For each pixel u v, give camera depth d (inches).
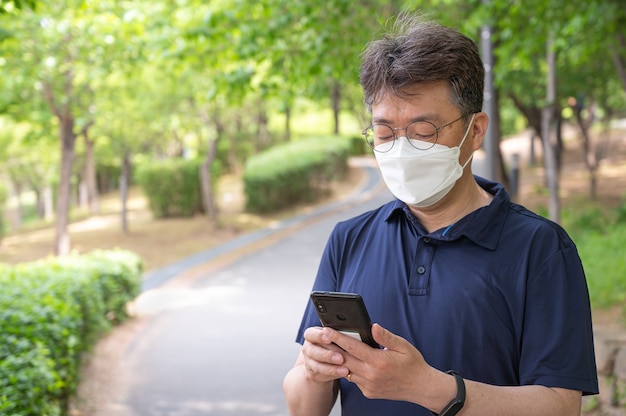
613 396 180.4
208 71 558.9
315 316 72.8
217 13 309.0
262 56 324.8
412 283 65.6
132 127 797.2
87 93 596.4
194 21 369.7
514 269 62.7
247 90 333.1
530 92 624.4
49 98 537.0
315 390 68.4
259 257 566.9
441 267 64.8
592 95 753.6
